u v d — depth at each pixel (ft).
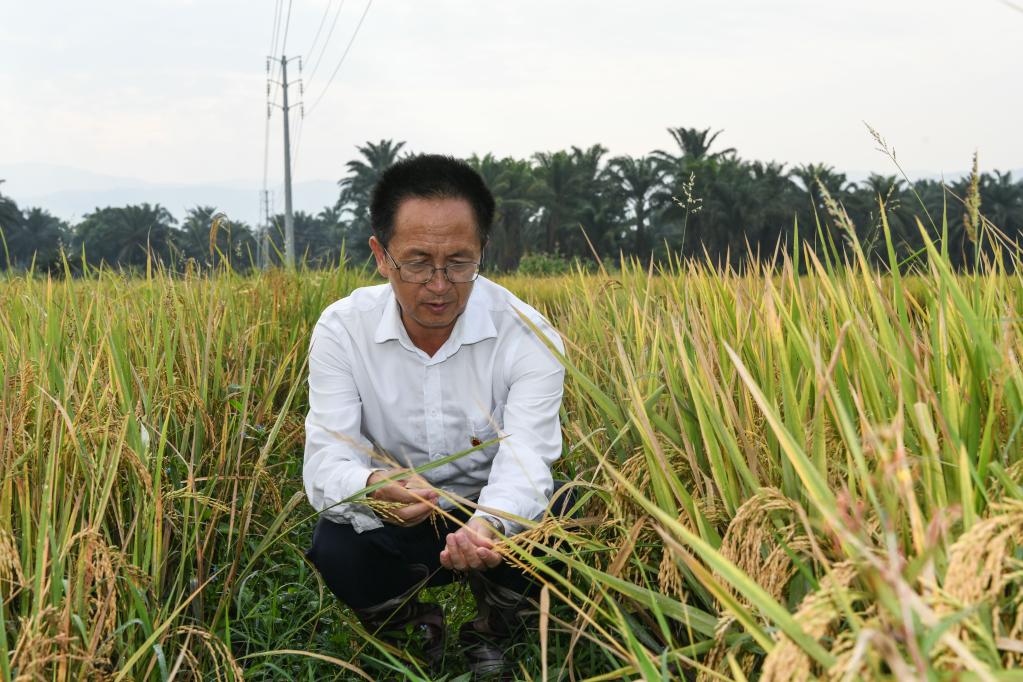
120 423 7.70
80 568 6.02
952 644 3.02
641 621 7.37
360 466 8.32
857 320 6.64
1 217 149.48
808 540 5.25
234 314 13.84
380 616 8.88
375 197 7.70
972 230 7.36
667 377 7.59
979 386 5.95
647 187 195.31
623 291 13.71
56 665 5.66
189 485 7.79
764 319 8.33
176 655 7.48
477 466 9.02
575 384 10.78
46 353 8.94
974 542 3.61
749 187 140.05
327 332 8.79
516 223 215.31
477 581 8.54
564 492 8.95
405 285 7.68
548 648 8.63
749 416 6.96
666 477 6.23
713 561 3.99
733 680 4.88
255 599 9.60
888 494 4.51
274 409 14.01
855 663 2.89
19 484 6.48
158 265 15.47
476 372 8.68
